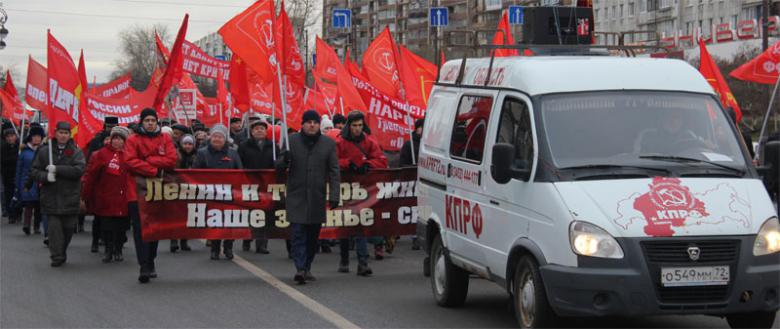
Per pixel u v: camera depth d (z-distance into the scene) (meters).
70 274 13.12
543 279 8.09
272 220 13.04
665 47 10.79
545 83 8.97
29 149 20.17
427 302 10.80
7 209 22.31
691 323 9.51
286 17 14.66
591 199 7.99
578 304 7.81
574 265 7.83
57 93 14.34
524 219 8.52
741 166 8.56
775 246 7.97
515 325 9.45
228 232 12.89
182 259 14.74
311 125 11.95
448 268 10.34
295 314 10.02
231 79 18.97
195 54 24.86
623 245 7.73
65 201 13.95
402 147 16.52
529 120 8.79
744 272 7.82
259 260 14.62
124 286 11.99
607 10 74.38
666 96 8.98
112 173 14.37
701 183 8.23
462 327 9.35
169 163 12.38
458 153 10.16
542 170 8.39
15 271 13.44
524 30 14.29
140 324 9.51
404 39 128.88
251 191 12.95
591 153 8.49
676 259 7.74
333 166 12.08
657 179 8.20
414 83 18.52
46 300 10.95
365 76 19.00
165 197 12.55
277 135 17.45
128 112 19.88
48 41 14.24
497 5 99.31
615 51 11.67
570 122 8.70
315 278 12.48
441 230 10.48
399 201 13.37
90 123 16.38
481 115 9.78
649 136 8.68
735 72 17.08
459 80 10.68
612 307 7.73
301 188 11.98
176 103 25.34
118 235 14.59
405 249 16.30
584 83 9.00
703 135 8.79
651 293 7.70
